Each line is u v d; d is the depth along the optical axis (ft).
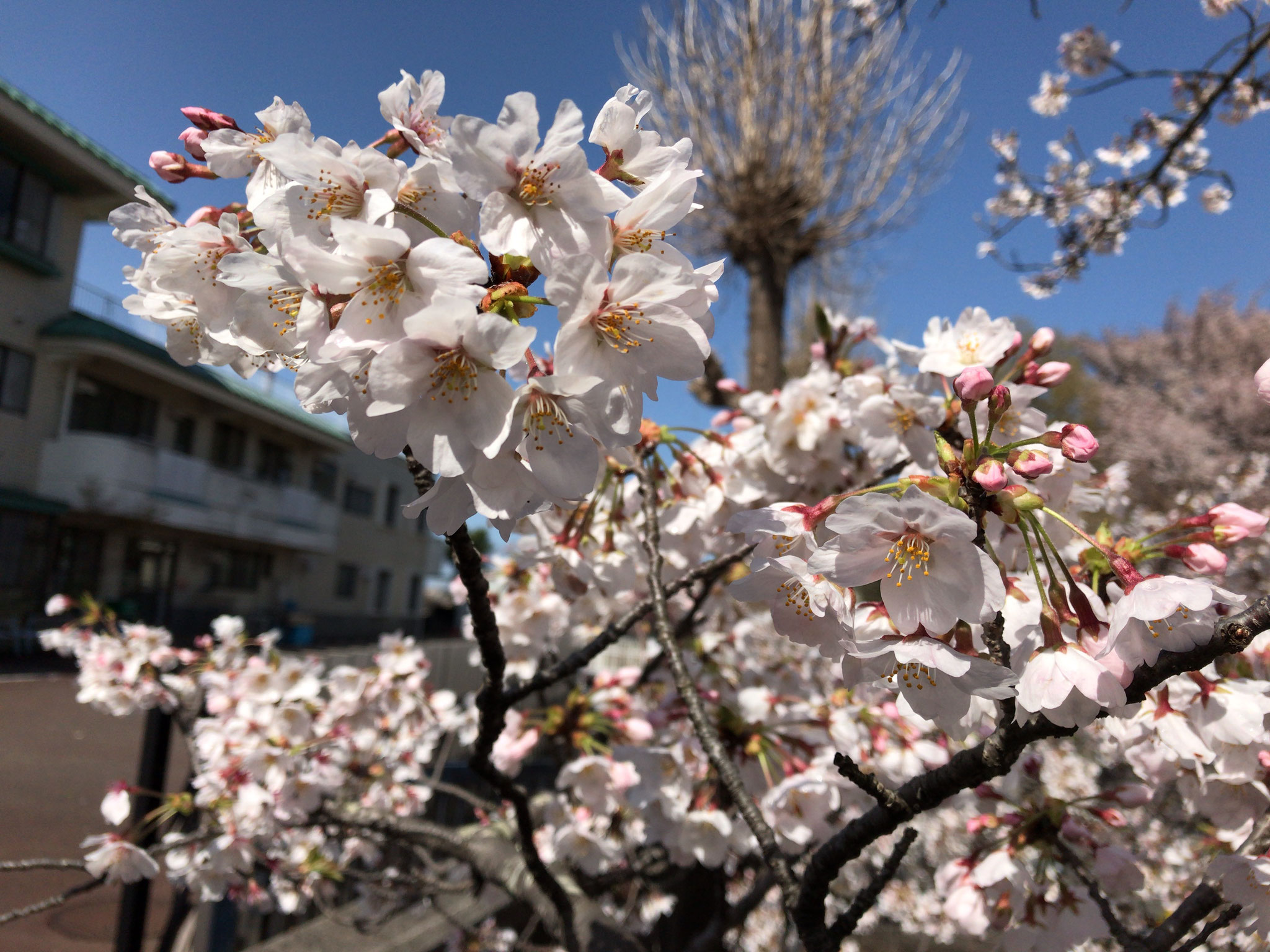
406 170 2.94
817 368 8.26
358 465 86.94
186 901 12.44
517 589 8.71
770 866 4.25
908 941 15.70
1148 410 52.90
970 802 7.82
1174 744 4.30
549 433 2.86
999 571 3.05
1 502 44.78
